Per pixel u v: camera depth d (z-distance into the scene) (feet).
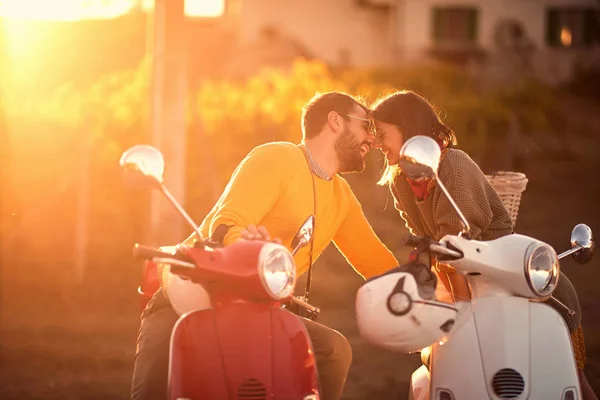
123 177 13.14
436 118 16.05
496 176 18.15
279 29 138.51
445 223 15.23
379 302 13.03
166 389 14.60
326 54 139.85
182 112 39.55
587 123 122.11
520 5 140.97
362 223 17.30
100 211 55.52
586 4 143.02
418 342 13.21
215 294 13.37
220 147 65.82
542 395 13.28
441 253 13.30
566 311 16.28
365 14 139.95
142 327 15.46
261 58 125.70
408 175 13.24
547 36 142.41
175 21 39.37
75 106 68.59
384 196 65.82
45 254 48.26
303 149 16.25
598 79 135.44
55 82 82.79
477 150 81.71
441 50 138.10
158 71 39.40
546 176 88.94
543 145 100.07
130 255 48.11
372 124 16.33
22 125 54.03
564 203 73.72
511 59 139.13
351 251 17.40
